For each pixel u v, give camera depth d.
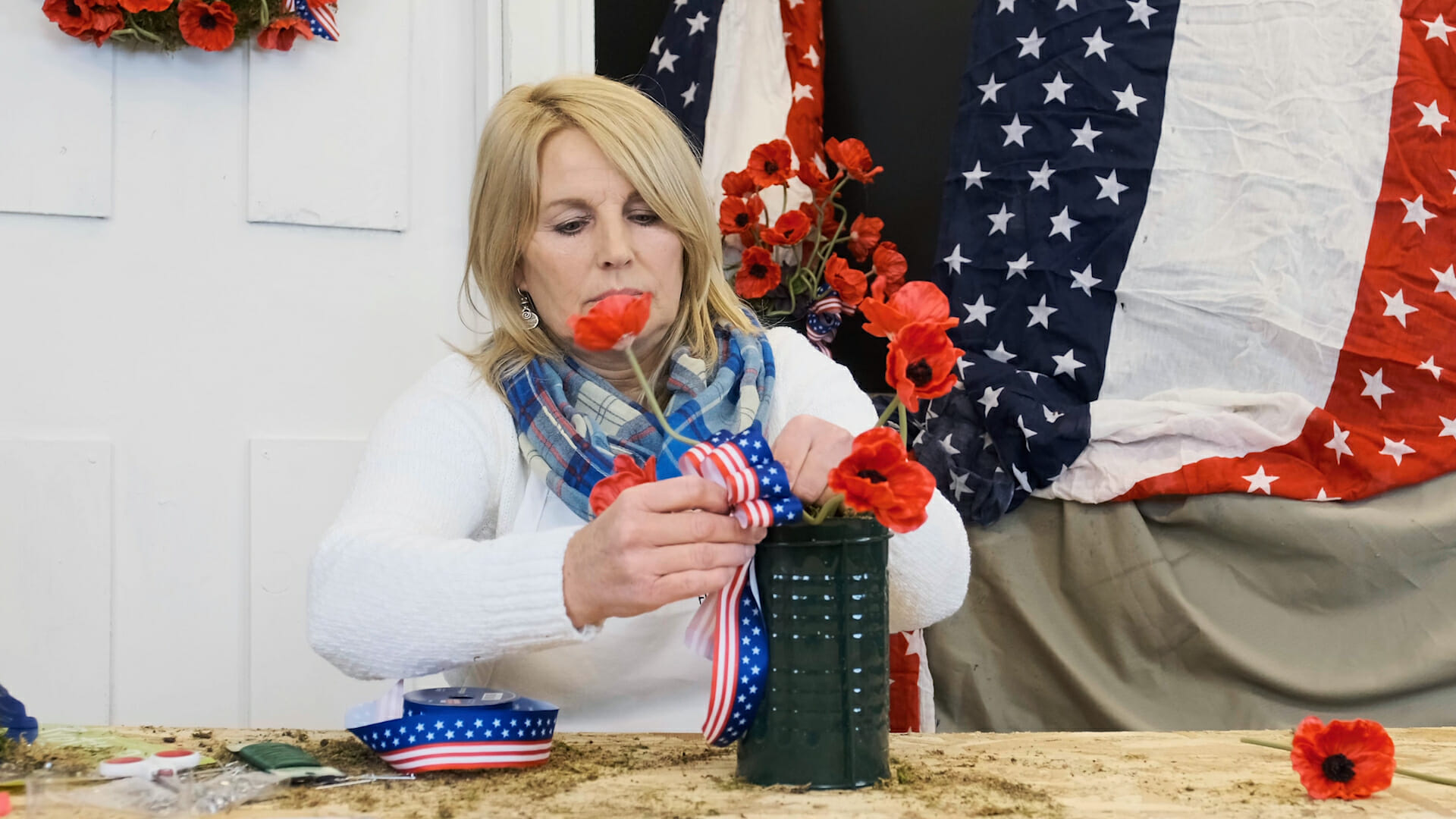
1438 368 1.78
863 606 0.82
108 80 1.99
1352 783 0.80
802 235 2.16
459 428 1.21
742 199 2.18
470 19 2.23
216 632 2.04
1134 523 1.89
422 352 2.20
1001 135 2.06
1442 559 1.76
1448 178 1.81
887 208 2.44
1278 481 1.82
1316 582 1.80
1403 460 1.77
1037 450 1.92
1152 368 1.94
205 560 2.04
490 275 1.25
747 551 0.84
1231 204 1.92
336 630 0.97
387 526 1.04
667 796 0.80
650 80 2.38
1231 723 1.81
